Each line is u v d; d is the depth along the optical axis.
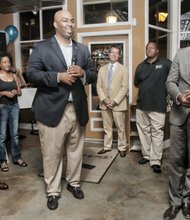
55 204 2.62
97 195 2.86
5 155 3.67
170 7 4.80
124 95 4.01
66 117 2.56
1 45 5.05
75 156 2.77
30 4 5.06
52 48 2.47
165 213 2.43
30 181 3.25
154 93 3.48
